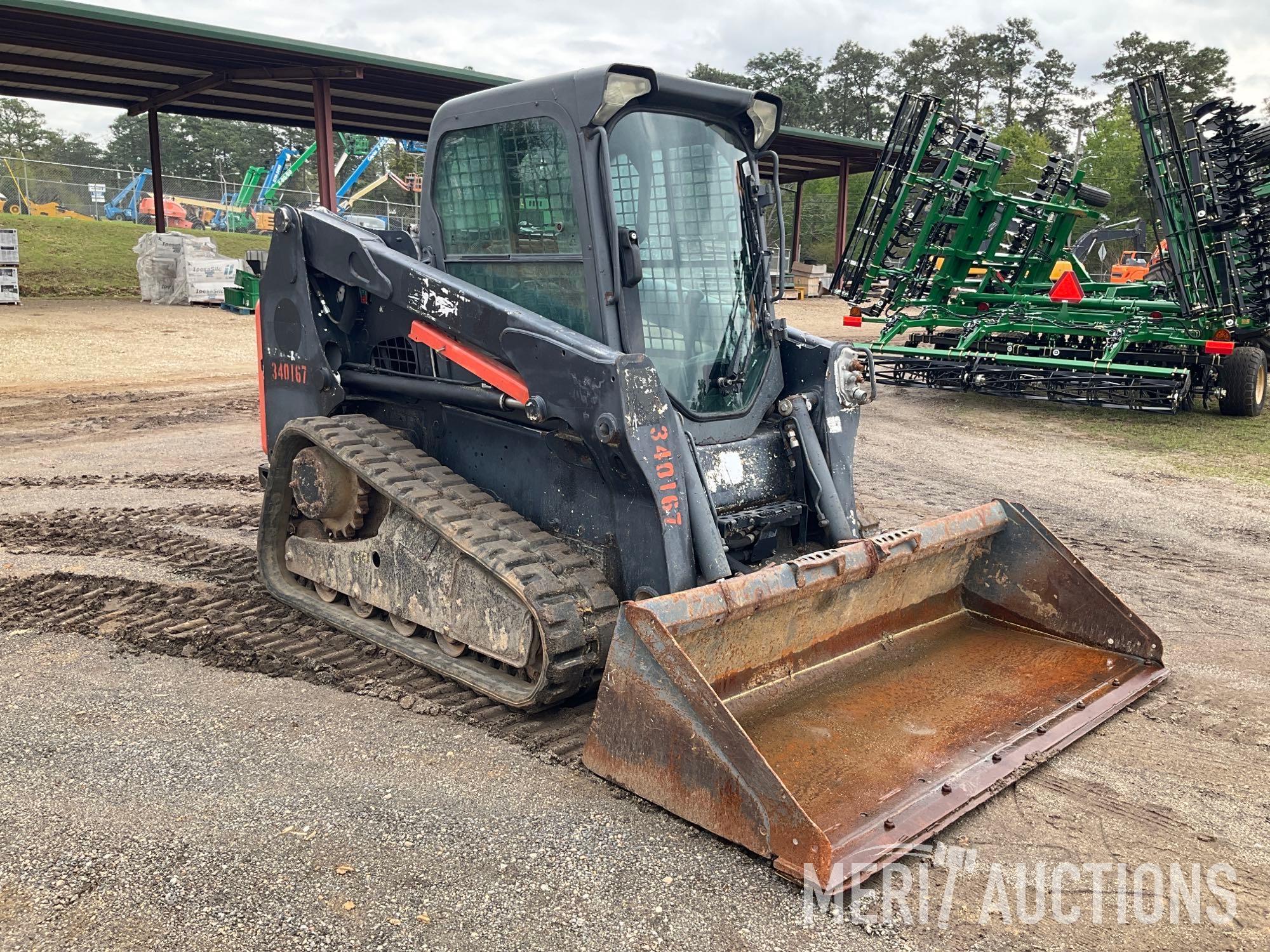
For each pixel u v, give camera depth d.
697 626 3.46
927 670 4.41
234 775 3.58
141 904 2.84
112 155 80.25
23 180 44.34
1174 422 12.39
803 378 4.83
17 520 6.81
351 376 5.14
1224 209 11.91
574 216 4.16
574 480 4.27
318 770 3.63
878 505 7.98
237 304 20.25
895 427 11.86
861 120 75.69
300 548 5.24
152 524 6.81
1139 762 3.87
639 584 4.00
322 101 18.36
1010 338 15.53
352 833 3.23
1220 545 7.15
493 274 4.58
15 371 13.27
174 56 18.00
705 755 3.23
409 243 5.10
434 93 21.23
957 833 3.36
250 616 5.16
